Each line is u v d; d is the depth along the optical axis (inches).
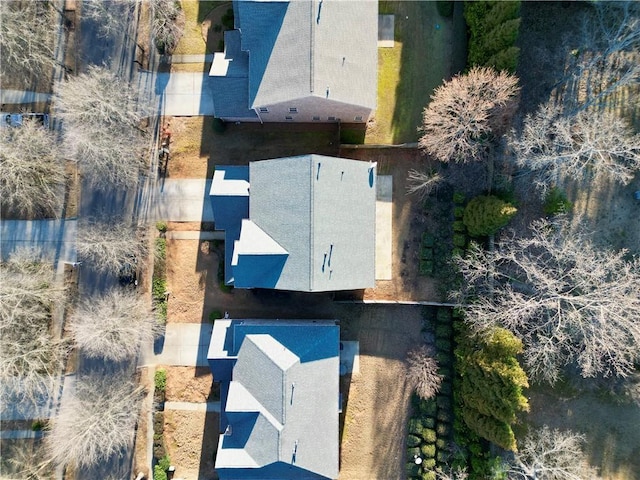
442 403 1473.9
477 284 1432.1
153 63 1539.1
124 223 1533.0
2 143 1429.6
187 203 1535.4
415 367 1461.6
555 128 1396.4
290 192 1251.2
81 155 1462.8
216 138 1536.7
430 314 1499.8
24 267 1509.6
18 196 1499.8
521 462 1363.2
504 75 1254.3
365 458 1514.5
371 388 1518.2
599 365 1312.7
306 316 1526.8
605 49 1419.8
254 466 1288.1
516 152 1355.8
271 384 1280.8
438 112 1321.4
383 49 1503.4
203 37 1529.3
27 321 1472.7
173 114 1537.9
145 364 1534.2
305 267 1228.5
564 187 1438.2
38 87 1546.5
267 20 1274.6
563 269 1339.8
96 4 1486.2
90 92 1384.1
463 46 1459.2
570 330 1339.8
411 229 1504.7
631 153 1256.2
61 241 1542.8
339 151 1497.3
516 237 1428.4
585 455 1441.9
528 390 1465.3
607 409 1441.9
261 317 1526.8
